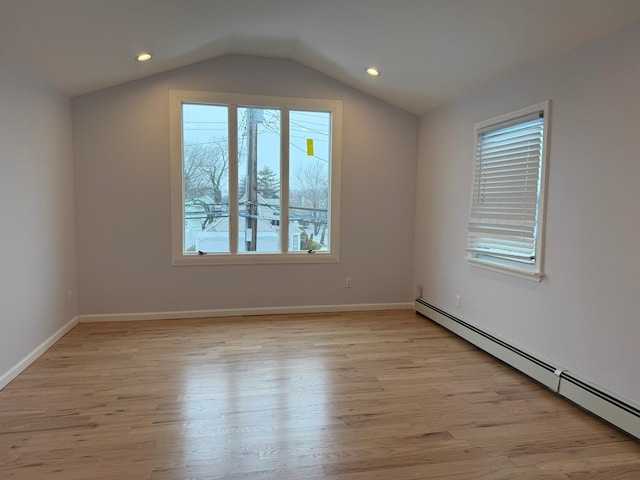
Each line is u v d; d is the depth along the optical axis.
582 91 2.74
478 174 3.95
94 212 4.44
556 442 2.32
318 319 4.77
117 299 4.57
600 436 2.39
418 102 4.74
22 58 3.16
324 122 5.00
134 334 4.12
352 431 2.40
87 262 4.47
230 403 2.72
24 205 3.29
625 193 2.45
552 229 3.01
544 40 2.82
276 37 4.08
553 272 3.00
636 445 2.30
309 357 3.57
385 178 5.12
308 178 4.99
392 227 5.21
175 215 4.61
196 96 4.57
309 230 5.05
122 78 4.26
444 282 4.58
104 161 4.43
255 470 2.04
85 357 3.50
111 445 2.23
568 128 2.86
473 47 3.25
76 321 4.43
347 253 5.10
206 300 4.78
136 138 4.47
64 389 2.90
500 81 3.60
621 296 2.47
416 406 2.72
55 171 3.91
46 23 2.83
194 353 3.62
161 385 2.98
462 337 4.05
